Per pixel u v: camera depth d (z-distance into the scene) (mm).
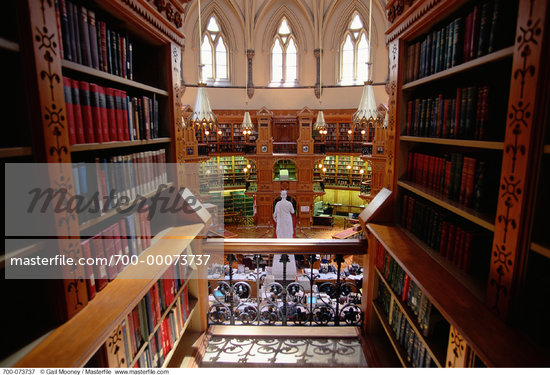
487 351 1111
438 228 1956
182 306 2281
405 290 1992
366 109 4934
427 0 1924
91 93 1465
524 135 1182
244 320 2717
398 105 2441
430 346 1620
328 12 16469
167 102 2406
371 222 2525
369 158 13500
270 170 16562
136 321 1611
